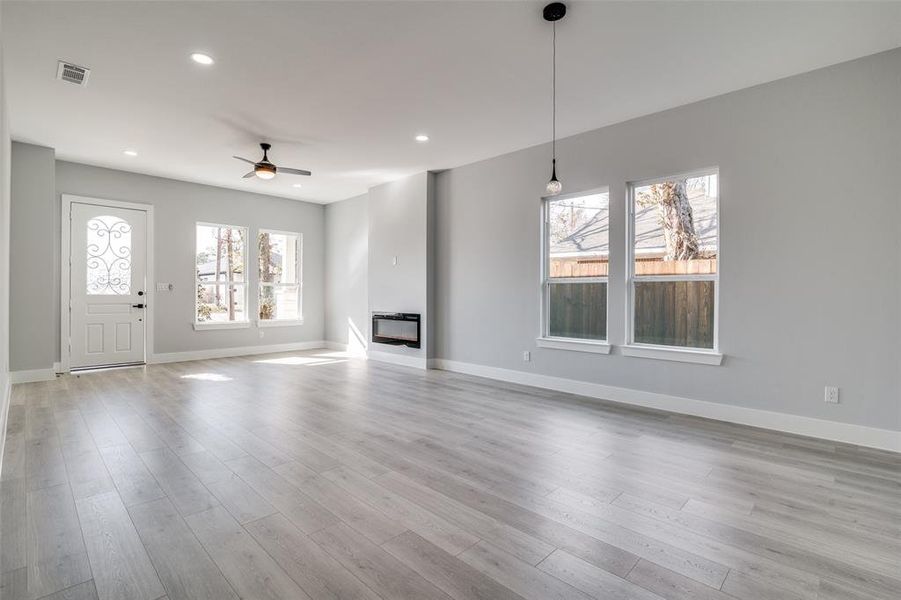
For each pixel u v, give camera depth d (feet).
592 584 5.66
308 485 8.50
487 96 13.03
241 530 6.89
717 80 12.03
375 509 7.59
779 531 6.96
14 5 8.85
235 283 25.35
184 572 5.86
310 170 20.98
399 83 12.25
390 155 18.58
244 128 15.55
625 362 14.89
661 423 12.58
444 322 21.02
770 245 12.10
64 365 19.66
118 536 6.70
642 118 14.44
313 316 28.68
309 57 10.90
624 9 9.00
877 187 10.65
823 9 8.96
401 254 22.44
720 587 5.62
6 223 12.69
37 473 8.95
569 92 12.77
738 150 12.59
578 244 16.46
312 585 5.61
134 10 9.05
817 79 11.41
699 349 13.58
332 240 28.45
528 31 9.80
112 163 19.90
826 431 11.28
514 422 12.62
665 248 14.35
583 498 8.04
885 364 10.57
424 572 5.89
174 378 18.60
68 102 13.43
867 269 10.78
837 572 5.95
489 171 18.99
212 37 10.05
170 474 8.95
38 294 17.65
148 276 21.88
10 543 6.48
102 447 10.43
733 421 12.68
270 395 15.67
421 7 8.98
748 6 8.89
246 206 25.45
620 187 14.97
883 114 10.58
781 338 11.94
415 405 14.43
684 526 7.09
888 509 7.67
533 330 17.43
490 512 7.51
